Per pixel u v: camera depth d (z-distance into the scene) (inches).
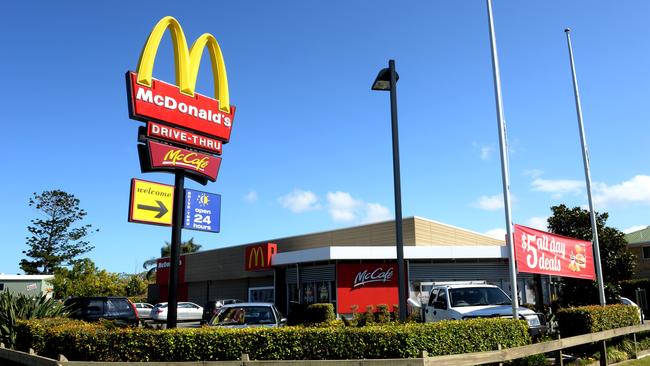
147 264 2691.9
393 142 438.6
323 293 1146.0
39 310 573.0
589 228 1152.8
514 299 465.4
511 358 375.9
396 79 453.1
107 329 403.5
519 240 561.3
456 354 345.4
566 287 794.8
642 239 1707.7
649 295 1342.3
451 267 1145.4
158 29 501.4
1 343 502.6
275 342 354.3
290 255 1183.6
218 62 565.9
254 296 1425.9
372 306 1088.2
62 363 346.6
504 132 506.0
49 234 2613.2
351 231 1302.9
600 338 485.1
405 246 1096.2
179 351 360.2
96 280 2064.5
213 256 1659.7
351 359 345.4
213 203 534.9
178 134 511.5
